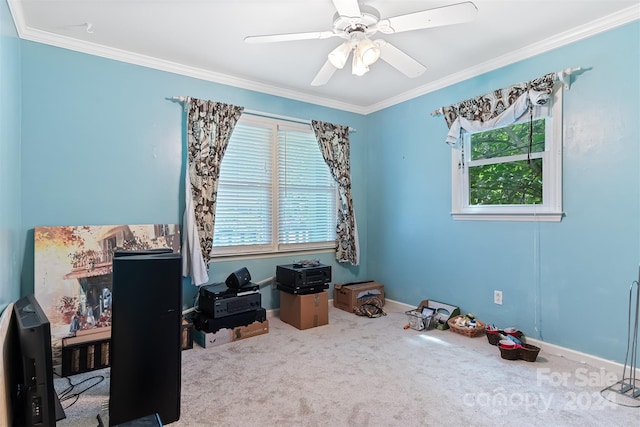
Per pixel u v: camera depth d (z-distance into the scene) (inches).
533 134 111.5
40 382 56.8
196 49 111.4
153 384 69.6
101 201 110.5
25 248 98.0
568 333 102.3
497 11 89.4
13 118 85.0
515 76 114.0
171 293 70.9
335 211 167.9
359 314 147.5
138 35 102.2
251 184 142.0
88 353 94.6
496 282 120.6
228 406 76.7
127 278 68.5
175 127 124.1
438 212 140.9
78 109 106.6
